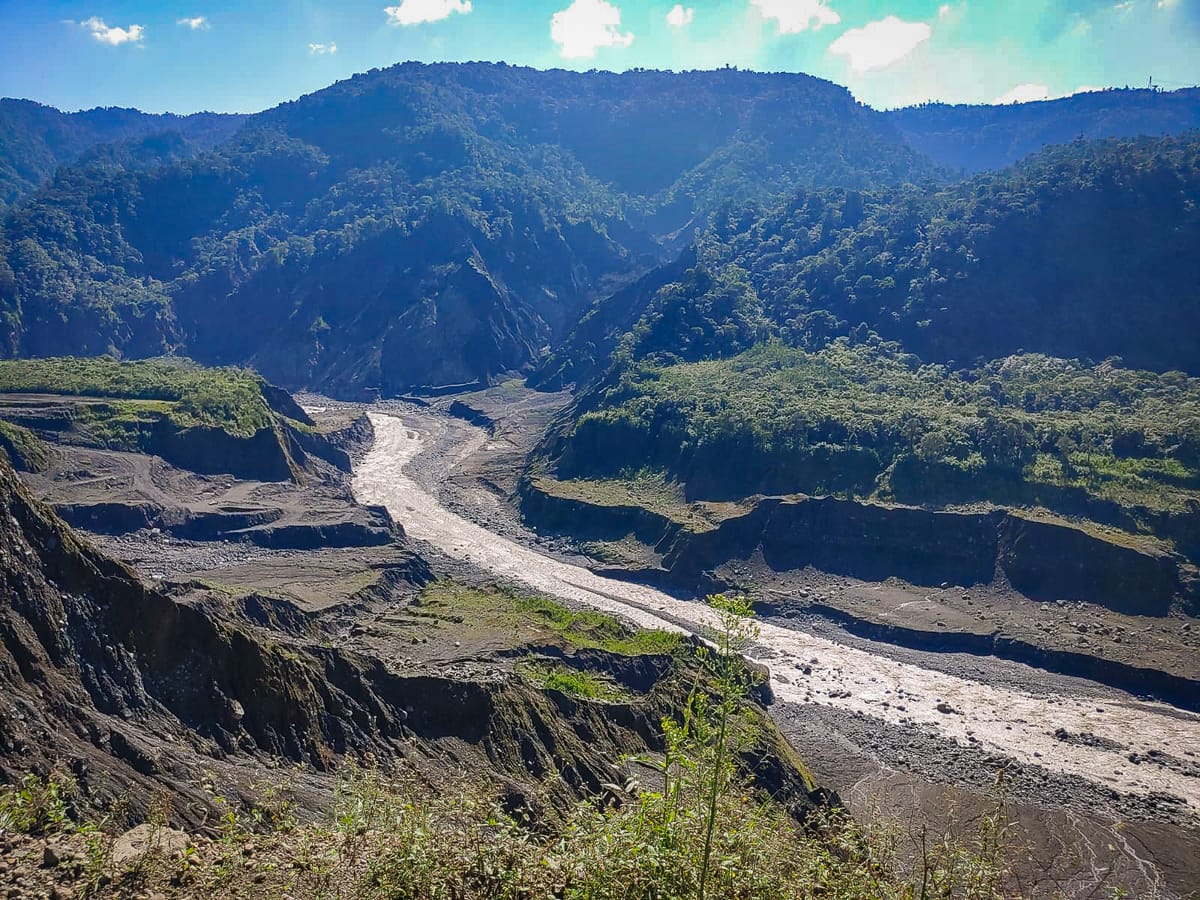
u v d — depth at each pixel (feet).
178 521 311.68
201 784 93.04
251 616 205.26
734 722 44.70
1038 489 299.99
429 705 135.44
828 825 53.67
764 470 344.28
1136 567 260.42
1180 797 174.19
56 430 354.33
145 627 111.75
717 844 42.70
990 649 249.34
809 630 267.39
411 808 50.44
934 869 46.57
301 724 119.44
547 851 48.44
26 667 97.55
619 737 152.15
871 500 314.96
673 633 223.92
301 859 51.60
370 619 237.25
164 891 50.49
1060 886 140.97
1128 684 227.81
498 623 224.33
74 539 112.57
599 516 346.95
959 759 187.83
